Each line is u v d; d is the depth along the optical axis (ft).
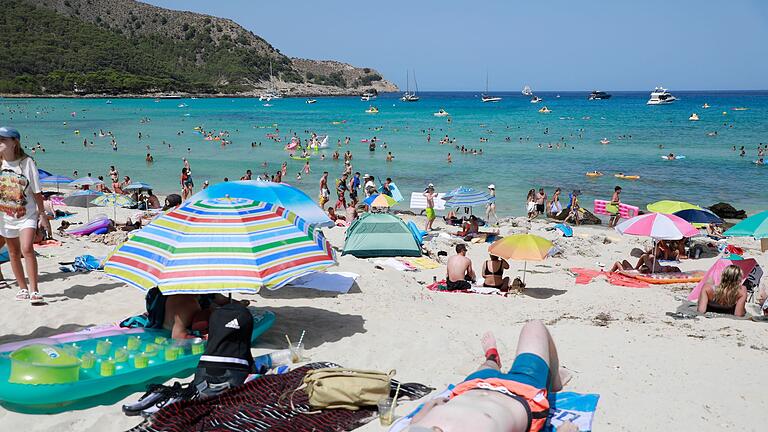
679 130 198.59
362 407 15.01
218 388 15.61
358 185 81.00
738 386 16.38
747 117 267.80
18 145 23.02
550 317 27.04
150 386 15.85
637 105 431.02
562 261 47.70
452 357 19.26
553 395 15.24
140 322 19.69
